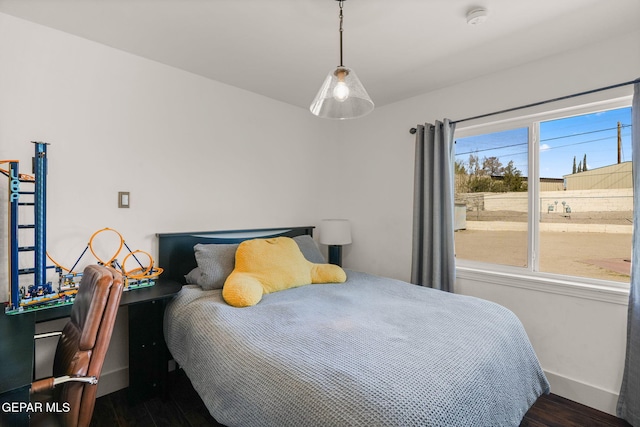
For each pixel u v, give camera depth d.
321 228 3.09
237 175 2.71
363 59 2.15
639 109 1.72
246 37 1.90
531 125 2.28
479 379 1.10
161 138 2.26
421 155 2.67
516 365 1.40
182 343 1.68
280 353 1.21
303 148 3.22
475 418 1.01
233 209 2.68
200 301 1.84
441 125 2.57
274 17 1.68
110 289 1.10
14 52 1.71
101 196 2.00
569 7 1.58
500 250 2.46
